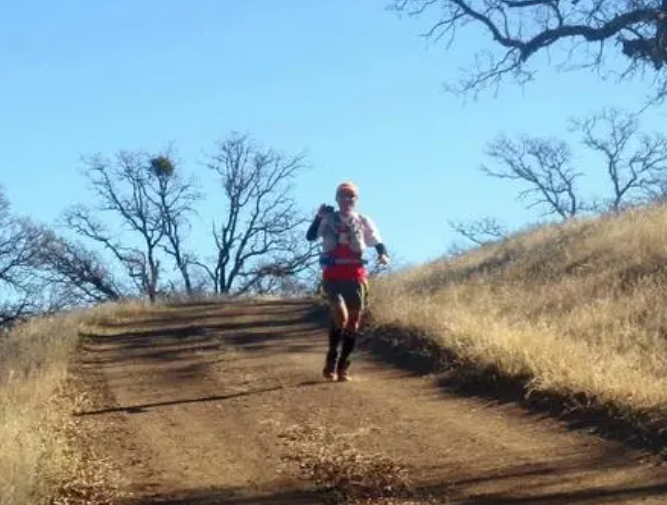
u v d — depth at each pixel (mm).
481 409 10430
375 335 15141
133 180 47500
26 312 40719
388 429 9797
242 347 16250
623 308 13812
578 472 8039
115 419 10969
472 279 19641
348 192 12195
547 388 10281
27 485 7707
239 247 49188
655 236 17328
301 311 21547
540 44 28922
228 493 8086
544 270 18422
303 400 11336
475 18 29531
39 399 11625
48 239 44156
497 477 8070
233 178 49062
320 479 8328
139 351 16797
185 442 9789
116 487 8359
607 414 9320
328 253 12227
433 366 12672
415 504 7566
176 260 48062
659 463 8086
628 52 27656
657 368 10484
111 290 46094
